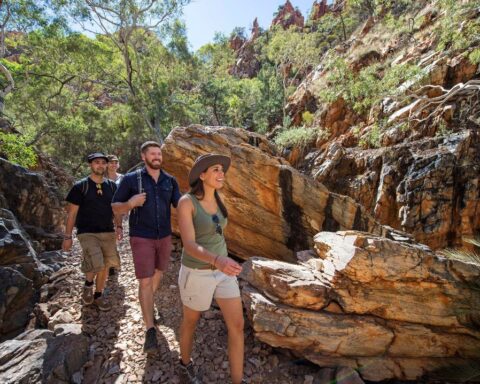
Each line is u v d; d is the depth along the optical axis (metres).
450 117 12.09
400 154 11.91
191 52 25.17
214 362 2.44
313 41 32.28
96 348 2.55
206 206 2.04
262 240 4.21
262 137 5.14
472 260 3.15
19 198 5.00
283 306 2.62
